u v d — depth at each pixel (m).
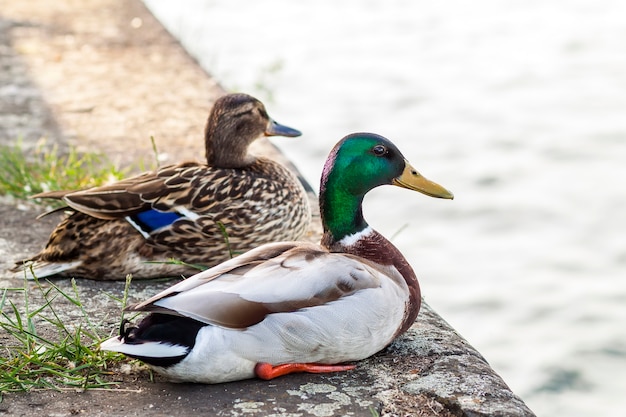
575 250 13.89
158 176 6.71
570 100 19.50
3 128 9.79
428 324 6.14
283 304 5.10
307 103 18.70
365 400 5.23
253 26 23.55
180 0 25.66
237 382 5.33
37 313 5.96
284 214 6.91
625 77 20.81
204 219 6.61
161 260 6.65
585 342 11.69
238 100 7.16
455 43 22.97
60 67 11.80
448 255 13.72
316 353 5.28
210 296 4.96
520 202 15.26
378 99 19.23
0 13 13.81
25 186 8.40
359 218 5.80
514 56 22.25
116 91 11.05
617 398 10.66
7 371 5.47
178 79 11.61
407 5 26.03
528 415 5.12
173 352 4.97
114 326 6.08
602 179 16.02
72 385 5.37
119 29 13.45
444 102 19.16
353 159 5.76
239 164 7.16
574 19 25.14
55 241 6.71
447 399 5.22
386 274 5.58
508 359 11.34
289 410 5.11
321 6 25.61
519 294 12.72
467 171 16.25
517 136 17.70
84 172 8.64
